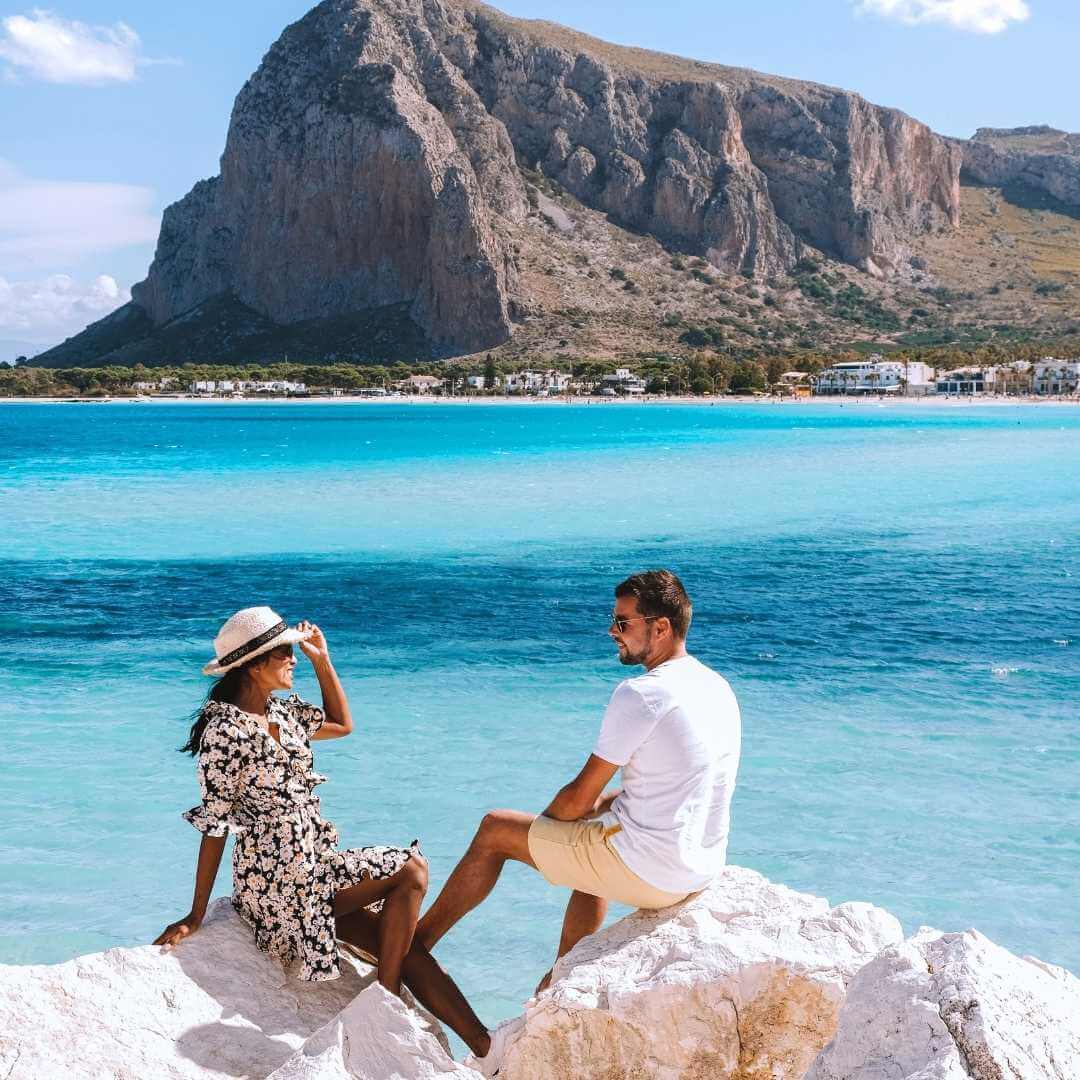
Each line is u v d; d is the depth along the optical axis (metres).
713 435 83.44
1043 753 9.50
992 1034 2.87
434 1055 3.89
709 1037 3.84
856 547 24.52
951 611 16.88
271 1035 4.17
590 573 20.73
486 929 6.53
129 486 42.12
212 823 4.38
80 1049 3.82
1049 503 34.06
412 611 16.77
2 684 12.12
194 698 11.48
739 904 4.38
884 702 11.38
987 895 6.71
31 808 8.18
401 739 9.92
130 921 6.45
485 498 36.09
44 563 22.17
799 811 8.10
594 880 4.32
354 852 4.60
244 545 24.97
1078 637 14.90
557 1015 3.99
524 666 13.05
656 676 4.30
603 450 65.06
